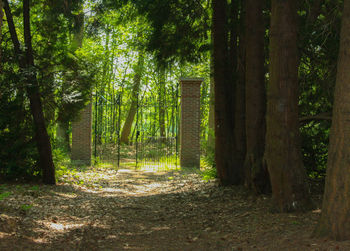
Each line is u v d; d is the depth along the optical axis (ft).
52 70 34.60
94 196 30.22
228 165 30.96
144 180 41.98
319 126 27.91
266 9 29.89
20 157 32.30
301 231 15.85
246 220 19.94
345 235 13.56
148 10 33.55
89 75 35.40
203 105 81.61
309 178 26.61
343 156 13.79
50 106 35.45
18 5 34.58
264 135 26.53
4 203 21.42
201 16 35.42
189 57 36.37
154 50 36.24
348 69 13.79
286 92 20.31
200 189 31.65
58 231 18.02
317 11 27.09
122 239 17.60
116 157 62.59
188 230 19.34
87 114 51.83
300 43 26.94
